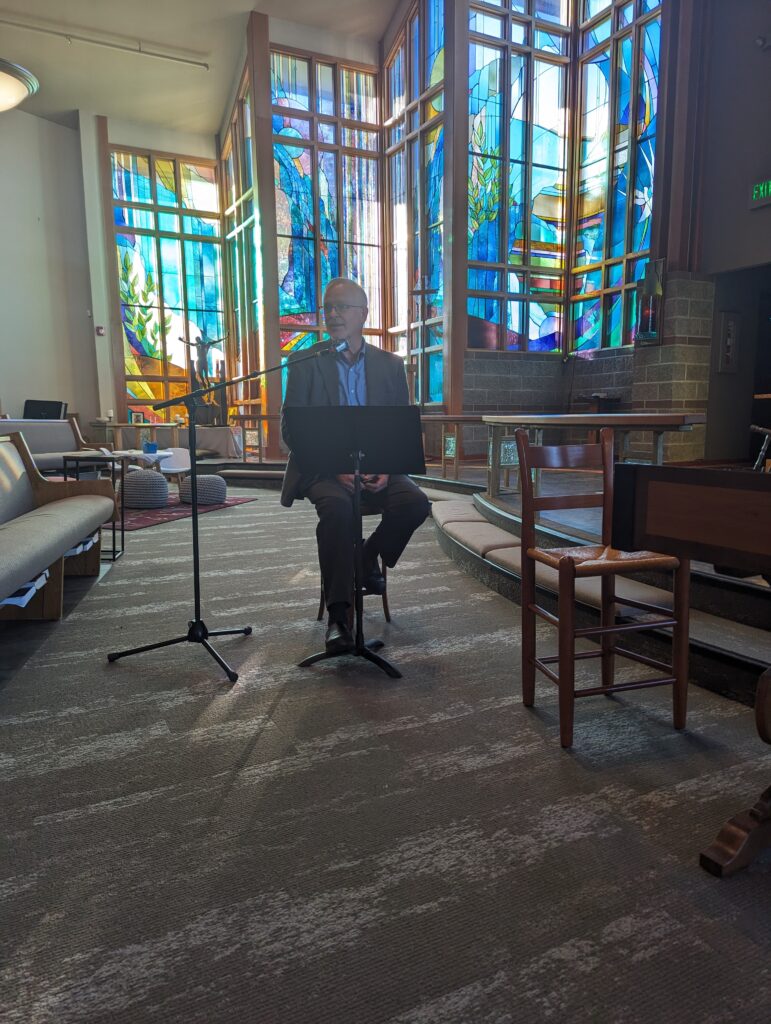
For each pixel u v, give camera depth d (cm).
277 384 977
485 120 920
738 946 115
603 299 937
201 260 1191
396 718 202
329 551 250
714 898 126
